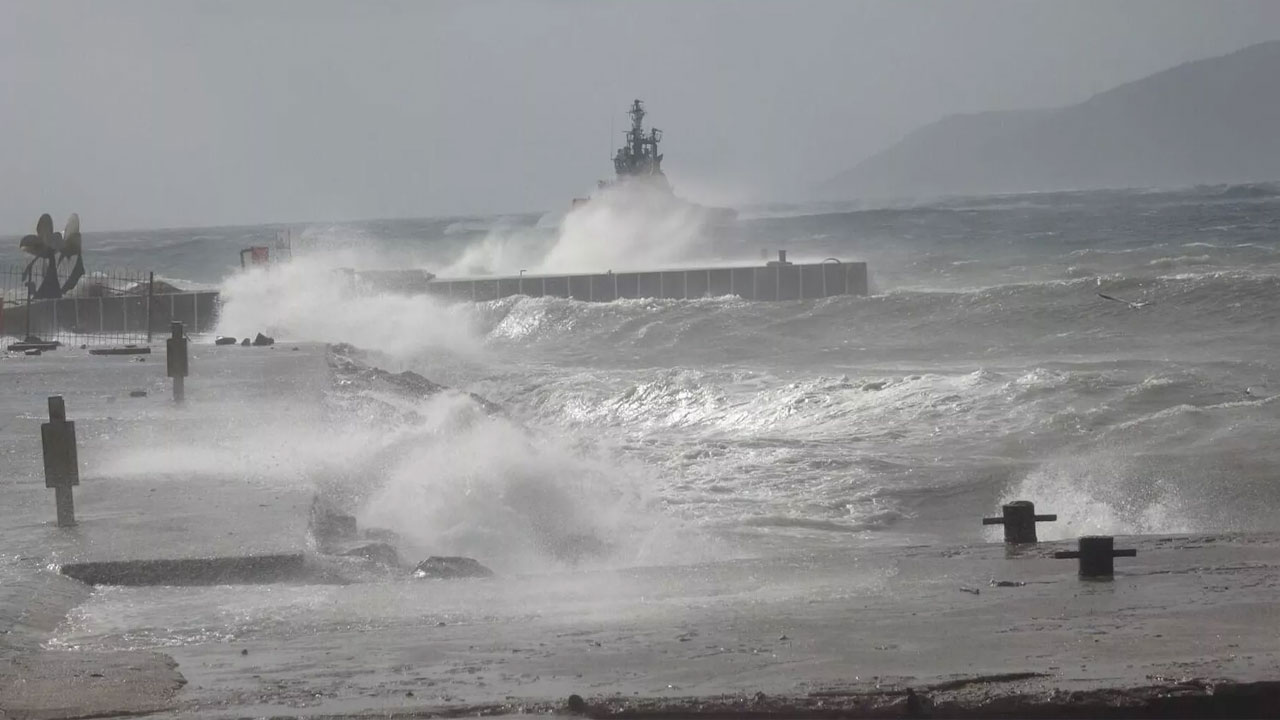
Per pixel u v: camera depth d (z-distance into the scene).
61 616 32.97
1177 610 30.98
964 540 51.47
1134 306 114.81
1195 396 78.75
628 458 71.19
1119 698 23.36
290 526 43.09
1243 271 196.00
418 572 40.41
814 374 107.69
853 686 24.55
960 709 23.27
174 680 26.41
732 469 67.25
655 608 33.16
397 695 24.98
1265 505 54.81
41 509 46.84
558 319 154.25
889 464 66.75
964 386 86.19
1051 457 67.12
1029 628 29.52
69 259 171.62
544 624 31.30
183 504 47.56
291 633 30.91
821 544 51.31
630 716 23.44
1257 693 23.47
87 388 89.69
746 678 25.62
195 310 170.00
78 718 23.98
